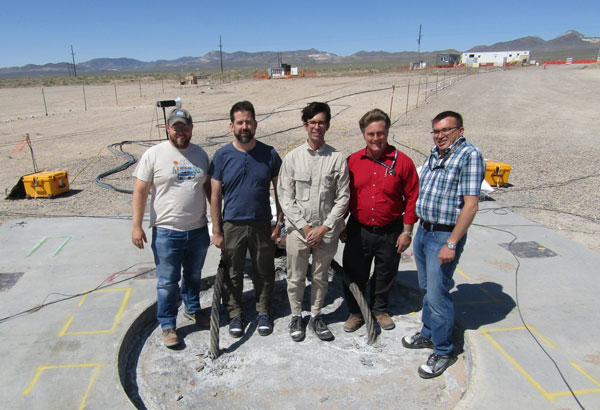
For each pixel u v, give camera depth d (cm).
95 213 613
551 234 493
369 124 275
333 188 293
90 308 352
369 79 3875
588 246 468
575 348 290
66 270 423
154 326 349
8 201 682
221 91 3266
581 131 1284
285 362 302
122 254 461
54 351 298
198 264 324
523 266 413
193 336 333
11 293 378
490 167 700
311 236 290
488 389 253
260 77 5162
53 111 2230
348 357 305
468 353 296
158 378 289
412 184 289
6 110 2306
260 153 300
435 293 270
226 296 335
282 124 1548
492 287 373
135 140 1291
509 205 615
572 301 349
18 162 1015
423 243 277
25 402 252
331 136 1266
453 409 242
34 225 553
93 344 305
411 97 2266
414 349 312
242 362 303
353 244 314
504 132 1292
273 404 264
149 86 4359
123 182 805
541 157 943
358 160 298
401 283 390
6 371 278
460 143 254
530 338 301
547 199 643
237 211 303
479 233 498
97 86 4725
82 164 976
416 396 268
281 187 301
